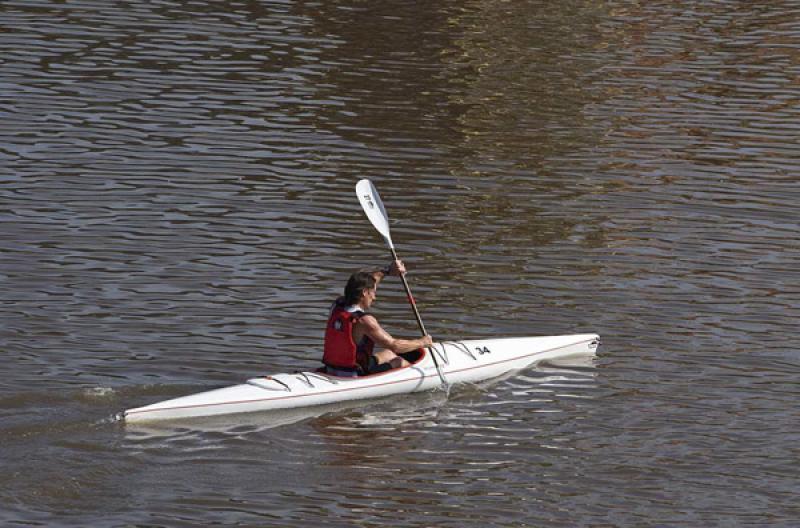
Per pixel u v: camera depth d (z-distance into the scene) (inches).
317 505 1176.8
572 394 1449.3
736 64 3068.4
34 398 1349.7
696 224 2030.0
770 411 1407.5
